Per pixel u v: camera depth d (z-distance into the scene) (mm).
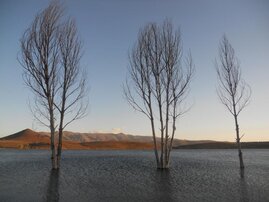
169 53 35531
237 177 30000
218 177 30062
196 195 20781
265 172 34469
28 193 21375
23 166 41438
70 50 33500
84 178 29281
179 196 20453
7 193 21344
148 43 35844
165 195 20797
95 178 29328
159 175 31688
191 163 48750
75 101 34156
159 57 35656
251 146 180125
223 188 23562
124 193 21453
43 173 32906
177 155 81250
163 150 37469
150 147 171500
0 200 19031
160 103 36219
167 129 37125
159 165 37750
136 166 42812
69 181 27203
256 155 79562
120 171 35719
